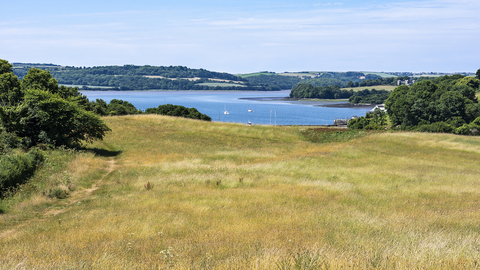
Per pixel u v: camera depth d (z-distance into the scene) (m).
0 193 17.17
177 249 8.09
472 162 33.88
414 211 13.64
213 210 14.37
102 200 17.56
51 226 12.39
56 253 8.24
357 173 26.34
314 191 19.19
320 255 6.19
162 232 10.08
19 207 15.84
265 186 20.97
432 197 17.73
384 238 8.75
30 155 23.05
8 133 28.89
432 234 8.90
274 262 5.93
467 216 12.38
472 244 7.60
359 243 8.16
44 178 20.77
